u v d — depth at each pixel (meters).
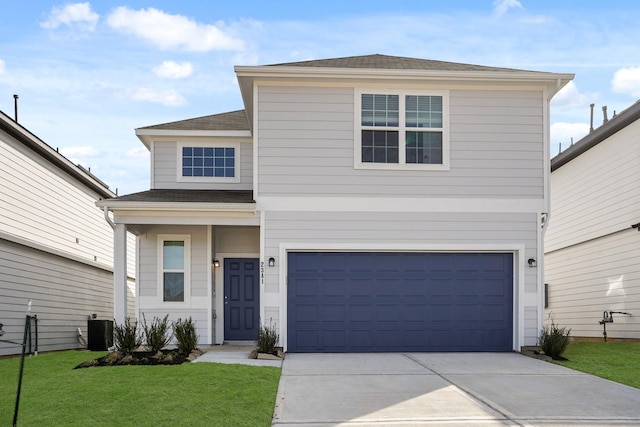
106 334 12.94
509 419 6.23
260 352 10.24
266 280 11.05
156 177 13.70
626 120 13.45
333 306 11.20
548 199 11.48
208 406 6.41
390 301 11.27
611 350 11.27
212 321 12.88
